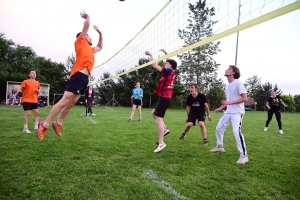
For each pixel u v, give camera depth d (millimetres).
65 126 5988
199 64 25531
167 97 3500
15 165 2578
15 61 24188
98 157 3055
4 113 9406
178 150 3719
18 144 3641
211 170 2693
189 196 1952
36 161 2760
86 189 2006
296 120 11961
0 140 3926
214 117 12547
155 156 3240
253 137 5496
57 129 2857
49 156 3002
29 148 3396
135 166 2729
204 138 4242
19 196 1831
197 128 6762
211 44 25344
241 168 2824
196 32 24312
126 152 3396
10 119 7266
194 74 25719
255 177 2506
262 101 35344
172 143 4316
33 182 2111
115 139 4387
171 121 8867
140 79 24219
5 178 2182
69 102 2754
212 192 2062
